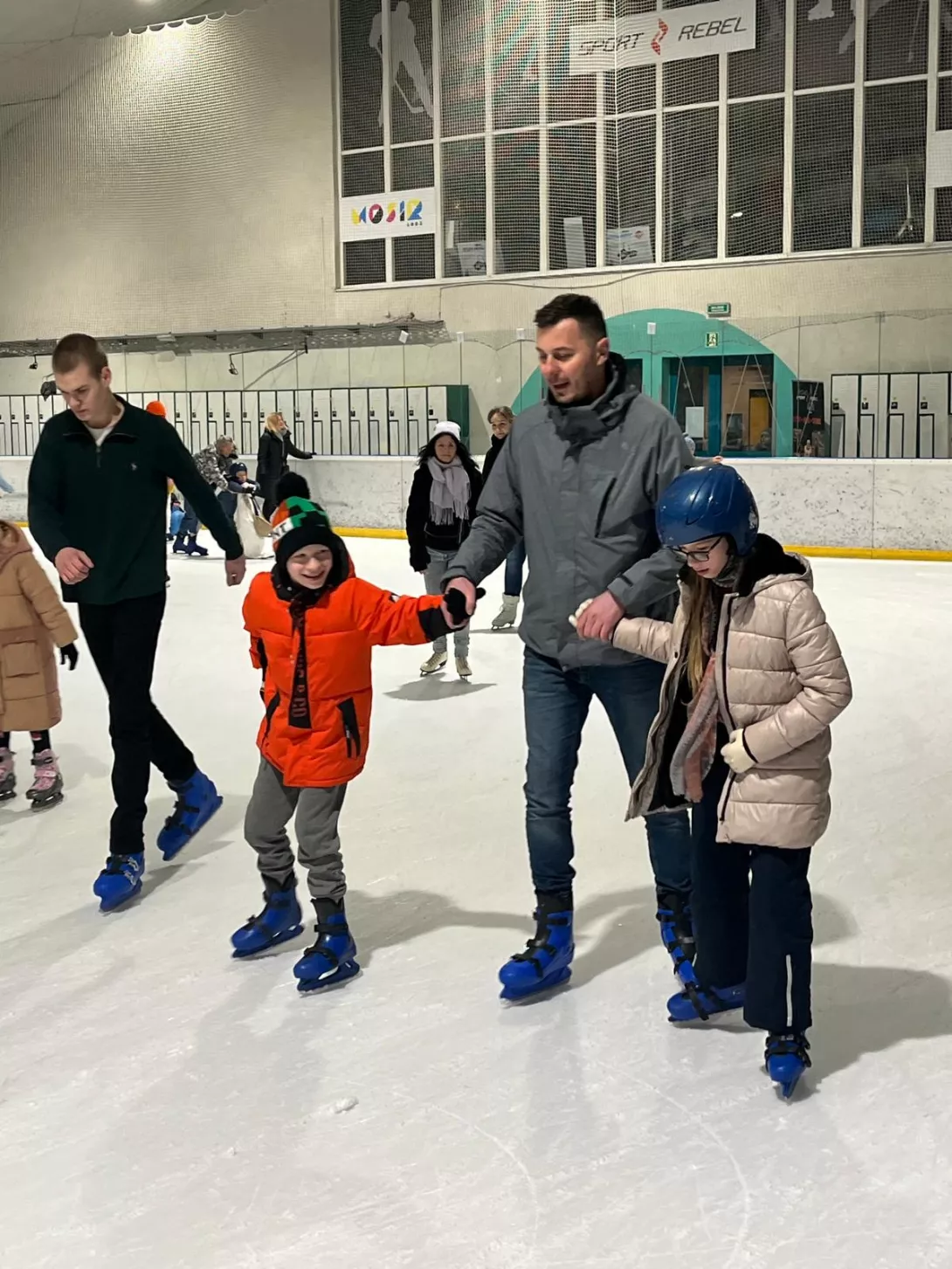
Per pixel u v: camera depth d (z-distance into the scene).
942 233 15.67
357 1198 2.04
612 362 2.71
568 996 2.82
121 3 20.73
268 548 14.23
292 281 20.08
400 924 3.27
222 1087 2.43
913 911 3.28
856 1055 2.51
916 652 7.14
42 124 21.91
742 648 2.30
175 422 19.61
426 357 16.44
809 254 16.28
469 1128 2.26
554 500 2.73
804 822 2.28
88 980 2.95
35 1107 2.37
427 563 6.59
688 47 16.72
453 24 18.19
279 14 19.55
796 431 13.76
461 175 18.50
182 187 20.83
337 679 2.81
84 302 22.02
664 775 2.50
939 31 15.30
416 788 4.53
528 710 2.85
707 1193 2.04
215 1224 1.98
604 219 17.66
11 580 4.22
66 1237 1.96
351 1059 2.53
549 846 2.82
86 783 4.77
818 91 16.05
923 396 13.10
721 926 2.50
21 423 20.12
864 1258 1.86
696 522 2.22
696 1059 2.51
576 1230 1.94
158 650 7.63
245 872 3.72
